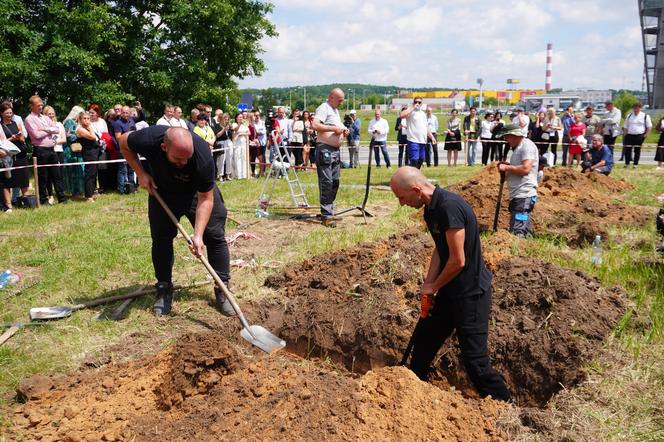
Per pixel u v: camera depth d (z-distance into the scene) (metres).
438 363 4.81
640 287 5.45
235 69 23.42
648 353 4.34
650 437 3.40
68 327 5.03
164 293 5.45
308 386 3.51
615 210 9.12
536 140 16.45
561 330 4.47
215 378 3.70
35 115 10.80
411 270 5.55
